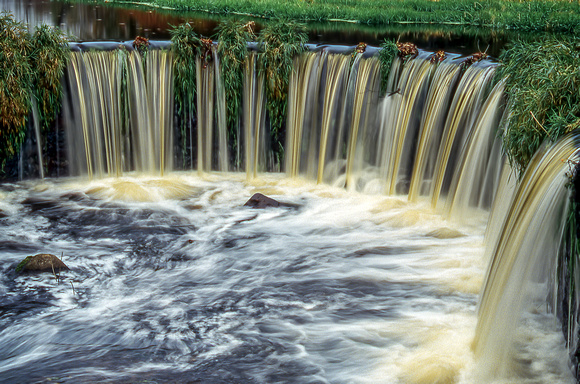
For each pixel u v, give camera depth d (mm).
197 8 23531
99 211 11500
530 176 7277
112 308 8156
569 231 5910
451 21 20812
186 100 13289
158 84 13141
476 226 10508
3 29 12188
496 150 10031
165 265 9539
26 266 9062
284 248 10062
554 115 7402
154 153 13391
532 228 6613
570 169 5992
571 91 7672
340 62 12906
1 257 9578
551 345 6730
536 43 9766
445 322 7695
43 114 12469
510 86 9539
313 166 13414
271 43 13125
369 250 9930
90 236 10531
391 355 7004
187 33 12961
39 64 12164
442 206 11281
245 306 8195
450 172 11148
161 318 7867
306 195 12586
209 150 13648
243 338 7395
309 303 8250
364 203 12078
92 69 12656
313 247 10086
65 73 12477
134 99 13062
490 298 7238
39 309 8109
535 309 7086
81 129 12812
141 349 7152
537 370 6500
